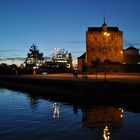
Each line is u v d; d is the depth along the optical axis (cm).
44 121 3503
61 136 2725
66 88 6284
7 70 14612
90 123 3300
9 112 4325
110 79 6531
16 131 2948
